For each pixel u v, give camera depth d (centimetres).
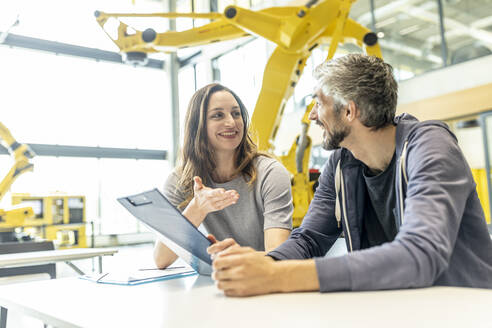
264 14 244
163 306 65
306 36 241
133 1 417
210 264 93
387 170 101
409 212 73
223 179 144
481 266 84
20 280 246
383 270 64
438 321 48
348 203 109
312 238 106
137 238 1140
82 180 1091
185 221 78
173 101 1216
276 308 58
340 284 64
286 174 136
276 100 246
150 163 1206
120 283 89
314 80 102
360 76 94
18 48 981
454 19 666
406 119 100
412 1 723
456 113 634
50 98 1064
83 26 1089
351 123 97
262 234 139
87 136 1116
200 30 263
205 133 141
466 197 79
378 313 52
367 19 793
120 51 268
